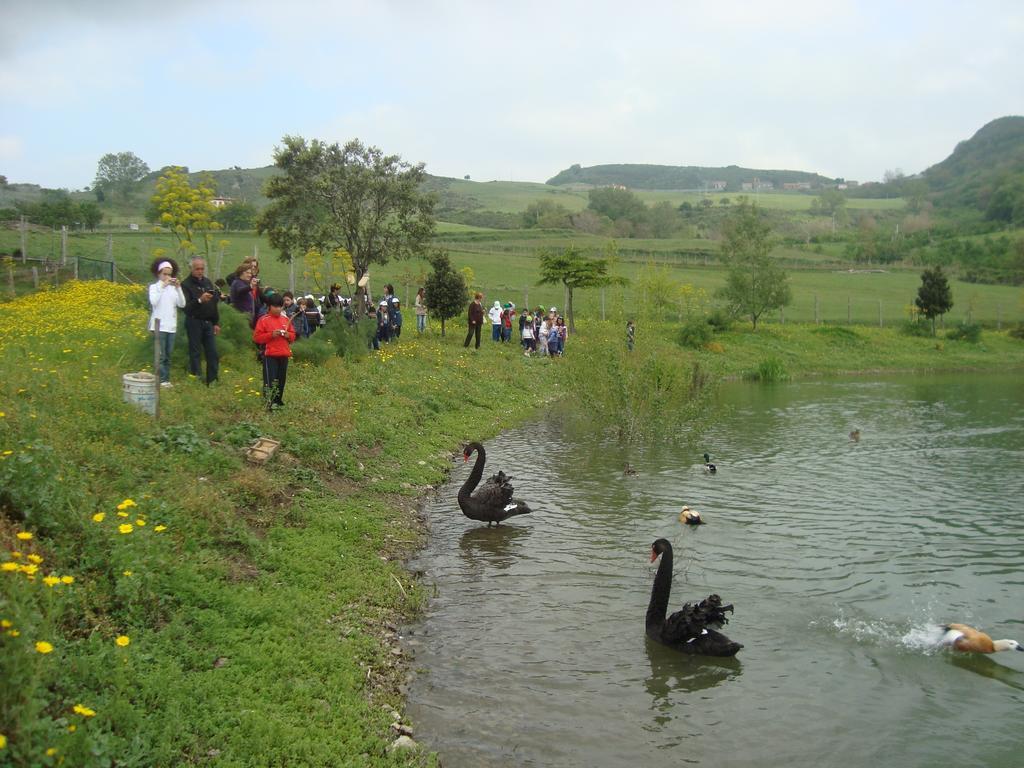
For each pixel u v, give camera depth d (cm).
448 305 3219
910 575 1052
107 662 580
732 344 4622
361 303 2794
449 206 14512
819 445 2017
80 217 6712
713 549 1146
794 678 766
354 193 2770
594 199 13812
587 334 2148
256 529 951
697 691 735
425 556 1077
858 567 1081
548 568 1048
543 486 1493
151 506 842
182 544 810
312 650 723
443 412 2020
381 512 1177
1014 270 8731
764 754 635
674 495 1454
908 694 739
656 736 657
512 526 1234
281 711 619
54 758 466
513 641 824
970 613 933
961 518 1326
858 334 5209
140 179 11812
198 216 3438
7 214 6397
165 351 1359
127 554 690
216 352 1426
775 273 5084
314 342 2038
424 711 680
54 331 1811
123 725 530
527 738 646
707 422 2073
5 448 800
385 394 1898
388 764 586
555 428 2139
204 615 707
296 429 1313
